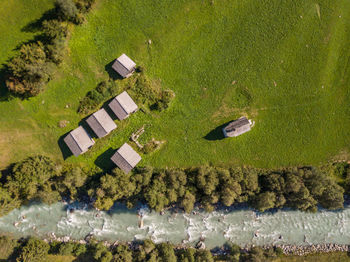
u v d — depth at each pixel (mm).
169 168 44906
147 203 45219
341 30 45312
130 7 42938
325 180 41500
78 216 45594
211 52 44469
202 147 45281
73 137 41000
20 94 42062
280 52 45062
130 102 41969
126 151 41781
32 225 45219
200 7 43719
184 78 44531
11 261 43062
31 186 39750
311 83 45719
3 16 41219
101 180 39781
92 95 42438
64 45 41062
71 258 44812
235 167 44531
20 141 43219
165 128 44875
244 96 45281
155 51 43781
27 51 38188
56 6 40062
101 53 43156
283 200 41625
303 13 44656
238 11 44188
